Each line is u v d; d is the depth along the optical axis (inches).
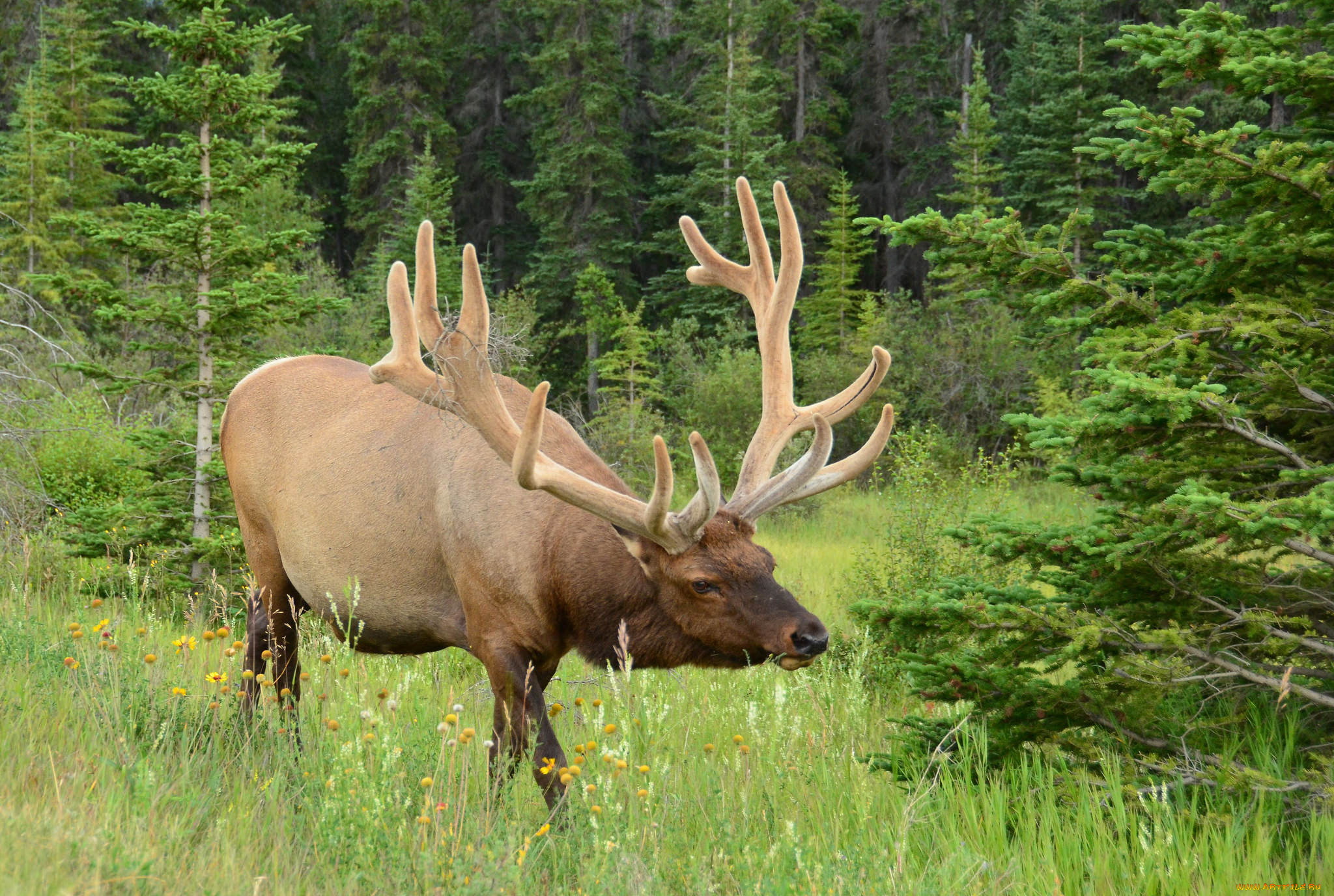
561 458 333.7
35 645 366.3
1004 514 335.0
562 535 316.8
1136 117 320.5
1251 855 261.9
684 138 2610.7
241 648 363.9
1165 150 315.9
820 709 384.2
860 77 2903.5
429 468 340.8
